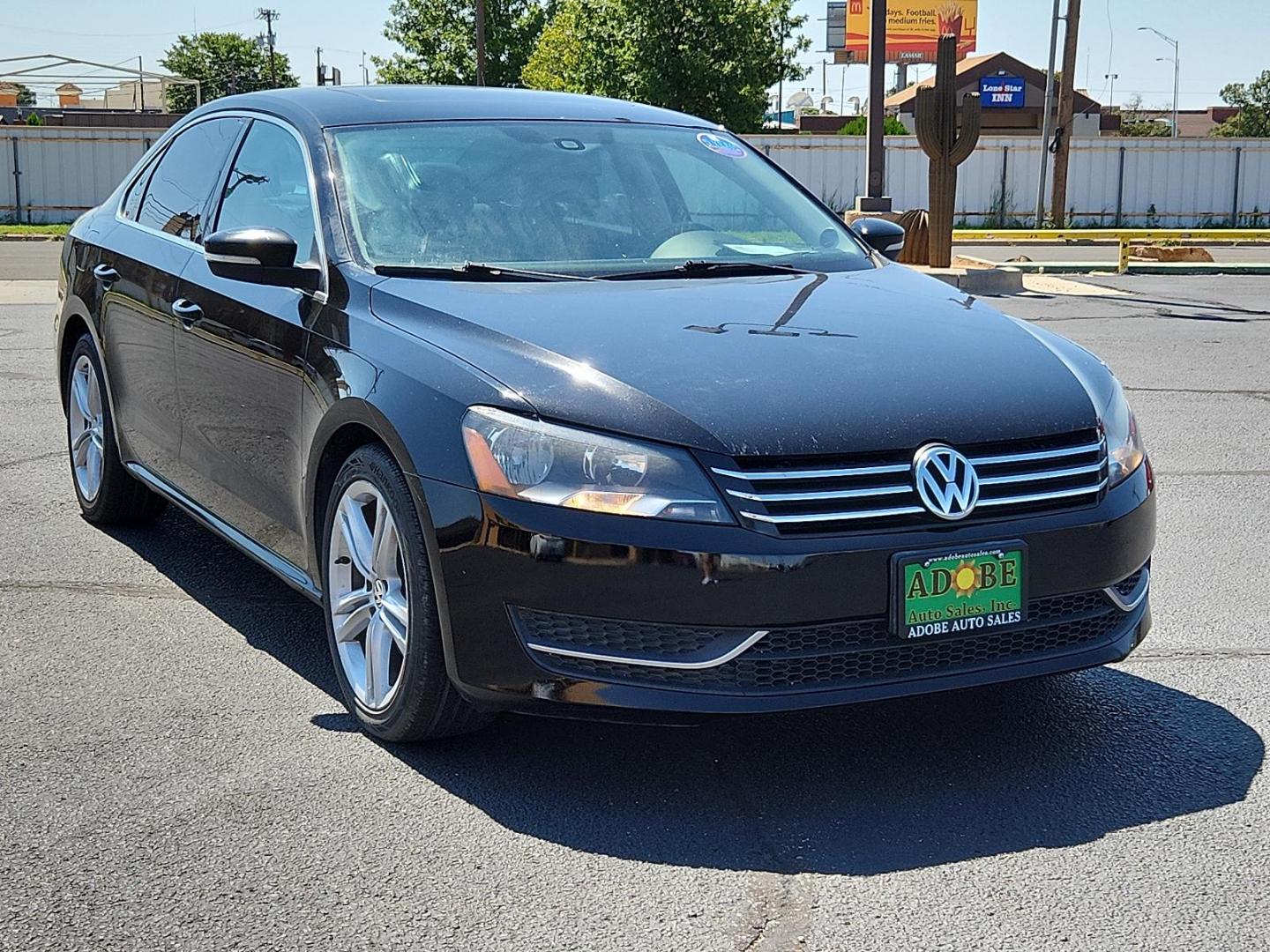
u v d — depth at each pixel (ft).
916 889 9.63
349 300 12.78
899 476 10.56
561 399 10.69
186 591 16.44
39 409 27.30
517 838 10.36
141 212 17.95
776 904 9.42
